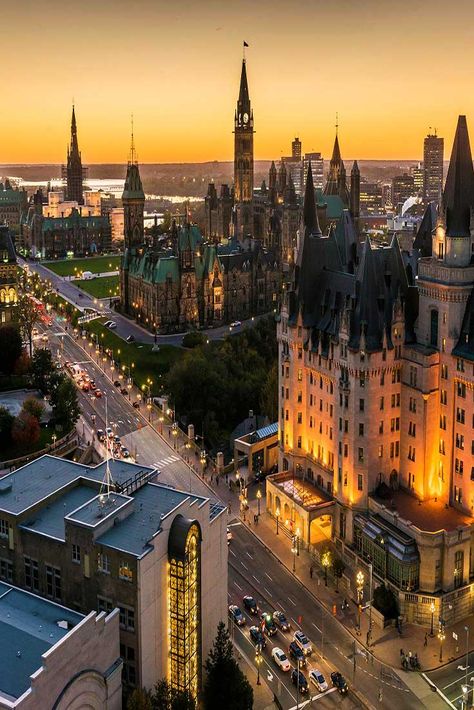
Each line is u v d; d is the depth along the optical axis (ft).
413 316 515.50
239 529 560.20
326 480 550.36
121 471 419.95
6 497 395.55
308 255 558.15
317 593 489.26
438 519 479.00
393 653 436.35
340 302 533.55
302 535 535.19
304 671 421.59
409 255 624.18
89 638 315.78
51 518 382.01
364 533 494.18
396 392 510.58
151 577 352.28
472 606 468.75
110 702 334.24
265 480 629.10
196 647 385.50
